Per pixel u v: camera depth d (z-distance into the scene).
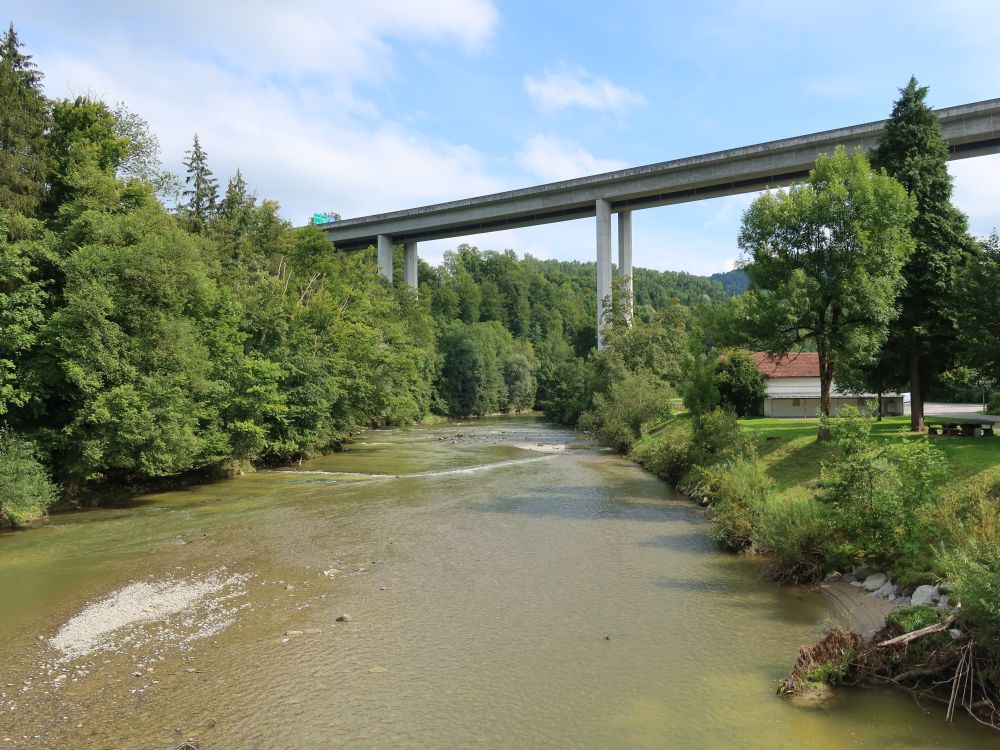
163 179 51.22
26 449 23.69
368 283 65.06
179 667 11.44
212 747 8.83
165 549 19.73
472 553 18.95
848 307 23.88
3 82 27.73
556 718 9.55
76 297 24.36
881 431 28.19
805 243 25.42
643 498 28.02
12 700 10.30
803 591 15.23
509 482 32.94
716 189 71.94
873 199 23.70
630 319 76.12
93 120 33.69
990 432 23.91
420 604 14.59
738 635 12.62
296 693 10.41
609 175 74.75
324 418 43.16
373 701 10.12
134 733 9.23
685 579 16.31
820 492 18.92
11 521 22.94
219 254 49.34
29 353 25.14
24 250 24.67
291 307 45.22
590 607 14.30
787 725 9.25
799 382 54.34
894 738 8.86
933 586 12.77
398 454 47.59
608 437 53.06
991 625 9.40
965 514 14.38
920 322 26.91
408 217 91.62
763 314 25.22
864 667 10.50
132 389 25.56
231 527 22.72
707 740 8.88
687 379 31.47
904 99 28.64
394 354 53.94
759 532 18.19
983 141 53.06
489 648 12.12
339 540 20.64
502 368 112.06
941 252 26.88
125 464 25.95
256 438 35.81
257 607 14.49
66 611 14.37
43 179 28.80
